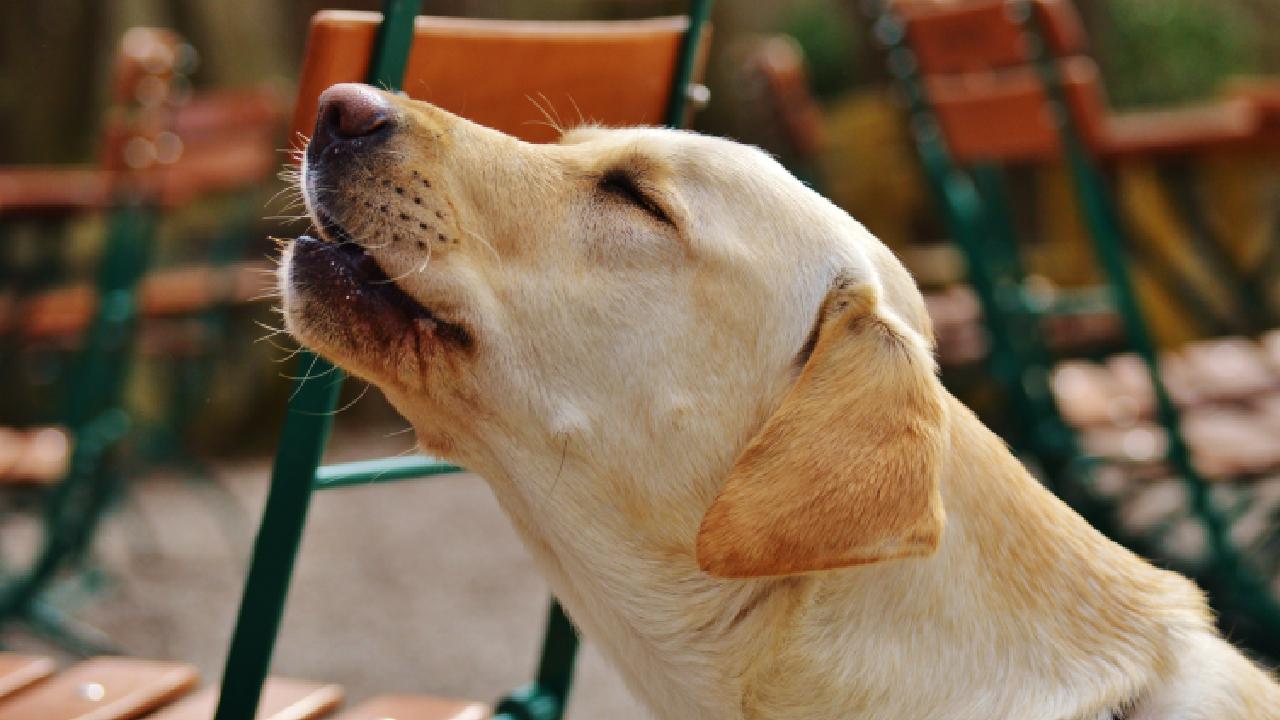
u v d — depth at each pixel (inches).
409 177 77.2
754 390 79.7
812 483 70.5
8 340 227.6
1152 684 78.0
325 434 80.2
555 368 79.7
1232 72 408.5
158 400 316.2
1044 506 82.4
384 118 77.2
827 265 80.4
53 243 227.5
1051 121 169.2
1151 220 327.9
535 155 82.4
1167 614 81.5
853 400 72.6
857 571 77.3
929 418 71.4
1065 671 77.7
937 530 68.6
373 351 77.5
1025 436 181.9
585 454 79.9
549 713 102.3
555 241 79.9
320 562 223.1
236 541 233.5
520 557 228.4
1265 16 425.1
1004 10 172.7
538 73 91.7
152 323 249.3
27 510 226.8
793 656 77.7
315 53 77.6
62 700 83.7
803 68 436.8
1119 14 412.2
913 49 189.2
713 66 441.7
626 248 79.8
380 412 345.4
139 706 83.5
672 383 79.4
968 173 208.4
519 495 83.0
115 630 185.3
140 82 194.2
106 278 191.3
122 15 376.2
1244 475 164.6
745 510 71.0
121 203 190.5
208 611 195.6
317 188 77.2
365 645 184.2
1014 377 182.7
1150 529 181.8
